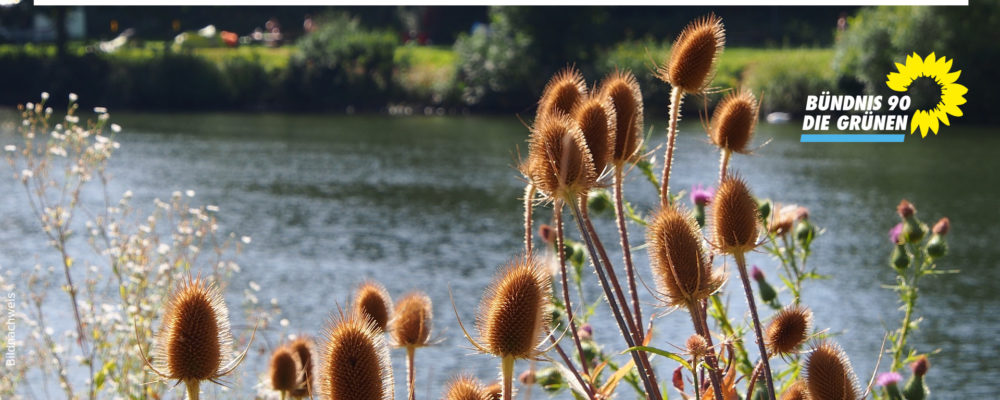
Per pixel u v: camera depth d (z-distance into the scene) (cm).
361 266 2355
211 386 650
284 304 1952
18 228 2367
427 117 6800
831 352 330
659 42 7819
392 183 3675
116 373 695
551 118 314
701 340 312
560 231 352
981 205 3158
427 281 2228
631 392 1285
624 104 362
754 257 1395
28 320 754
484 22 9862
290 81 7238
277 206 3138
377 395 265
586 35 6988
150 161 3988
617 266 1722
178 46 8644
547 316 280
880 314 1911
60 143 848
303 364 391
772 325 352
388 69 7312
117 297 944
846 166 4012
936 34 5228
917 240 579
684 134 4744
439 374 1398
